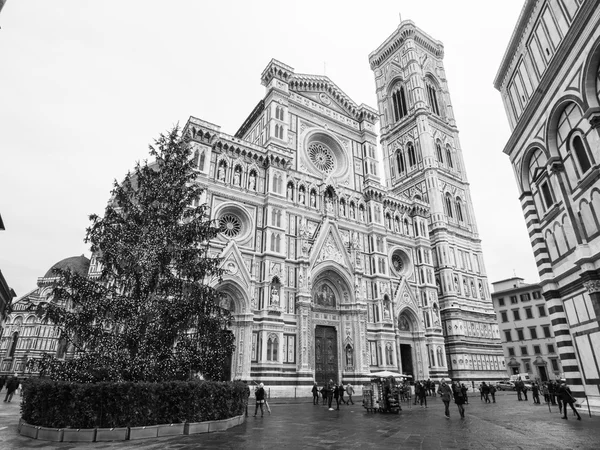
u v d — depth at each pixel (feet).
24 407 63.57
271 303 152.66
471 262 248.73
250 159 175.32
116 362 69.15
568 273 86.07
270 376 142.10
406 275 208.95
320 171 202.18
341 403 128.47
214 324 79.61
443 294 226.58
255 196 169.37
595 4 70.54
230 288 146.41
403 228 221.87
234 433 64.39
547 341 280.10
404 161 279.90
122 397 59.72
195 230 84.79
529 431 63.87
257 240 162.61
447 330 219.82
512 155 108.17
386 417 89.71
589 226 77.36
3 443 54.85
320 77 223.30
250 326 143.95
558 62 81.71
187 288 78.95
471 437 59.47
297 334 157.58
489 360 224.33
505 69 110.83
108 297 76.84
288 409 109.50
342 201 200.85
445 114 298.76
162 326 74.28
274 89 195.83
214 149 166.09
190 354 75.72
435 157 265.34
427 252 221.87
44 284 309.42
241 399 80.38
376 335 181.68
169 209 85.20
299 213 181.16
